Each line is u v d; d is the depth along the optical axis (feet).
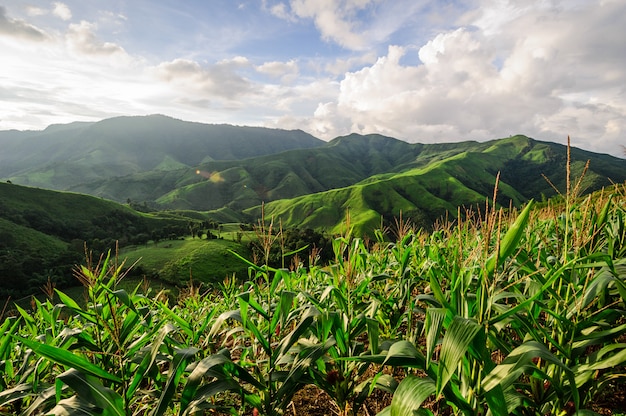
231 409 9.68
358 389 9.94
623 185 13.42
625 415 8.40
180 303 28.86
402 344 7.38
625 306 8.97
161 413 8.28
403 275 14.94
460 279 8.30
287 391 9.70
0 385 12.37
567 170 8.81
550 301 9.88
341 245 14.75
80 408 7.98
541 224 19.95
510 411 7.25
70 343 11.67
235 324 20.49
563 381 8.17
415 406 6.34
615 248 13.41
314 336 12.84
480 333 6.84
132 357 11.06
